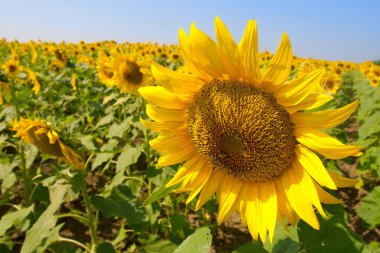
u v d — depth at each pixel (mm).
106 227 716
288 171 296
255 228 298
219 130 298
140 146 571
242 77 294
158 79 299
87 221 467
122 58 848
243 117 289
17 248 646
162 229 646
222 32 275
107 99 1051
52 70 1758
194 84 305
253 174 301
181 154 323
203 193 322
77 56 2264
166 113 315
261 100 288
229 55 277
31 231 430
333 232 281
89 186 864
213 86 302
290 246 298
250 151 294
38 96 1435
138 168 945
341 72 2385
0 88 860
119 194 473
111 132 708
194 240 270
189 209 760
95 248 429
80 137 445
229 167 309
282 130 286
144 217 460
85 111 1301
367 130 978
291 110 280
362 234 696
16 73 1179
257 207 303
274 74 275
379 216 573
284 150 289
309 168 279
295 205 281
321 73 268
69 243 470
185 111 319
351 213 761
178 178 319
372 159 788
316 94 272
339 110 268
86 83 1634
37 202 745
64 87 1468
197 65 290
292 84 274
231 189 317
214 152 308
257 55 274
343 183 274
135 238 665
